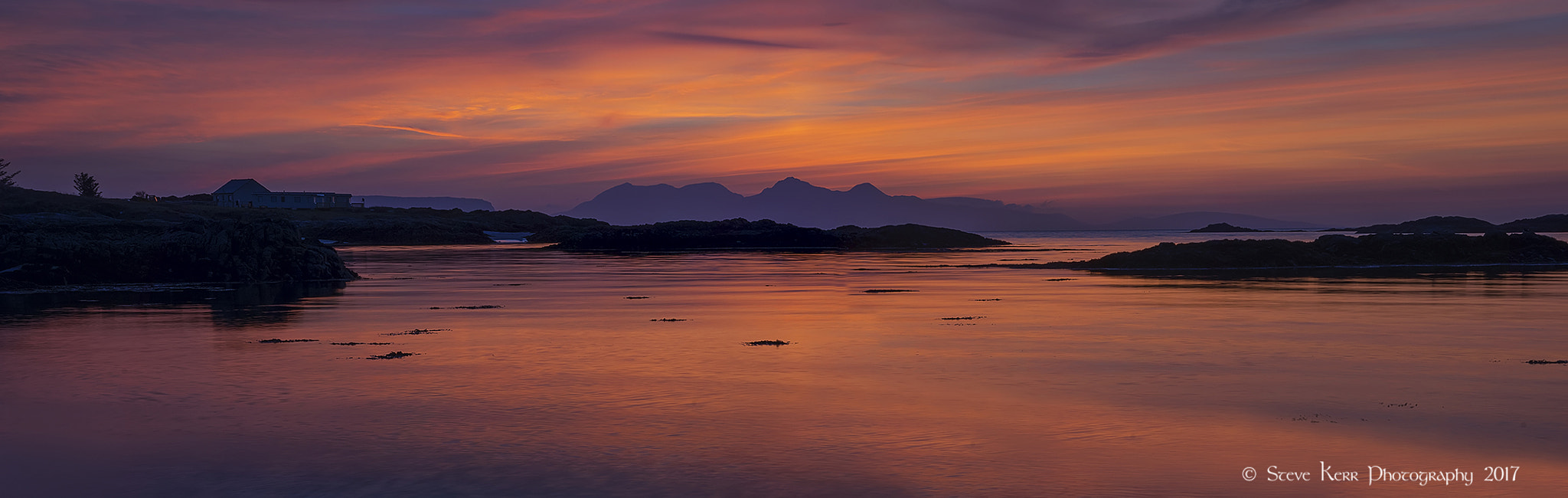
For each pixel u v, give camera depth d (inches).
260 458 466.6
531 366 777.6
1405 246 2930.6
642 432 523.8
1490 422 544.1
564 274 2464.3
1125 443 495.2
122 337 994.7
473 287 1881.2
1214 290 1748.3
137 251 2076.8
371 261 3292.3
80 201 5118.1
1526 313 1240.8
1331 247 2955.2
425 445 492.7
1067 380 701.3
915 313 1274.6
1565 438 504.1
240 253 2143.2
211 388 664.4
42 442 500.7
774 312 1305.4
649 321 1175.6
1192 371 745.0
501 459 464.8
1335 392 647.8
